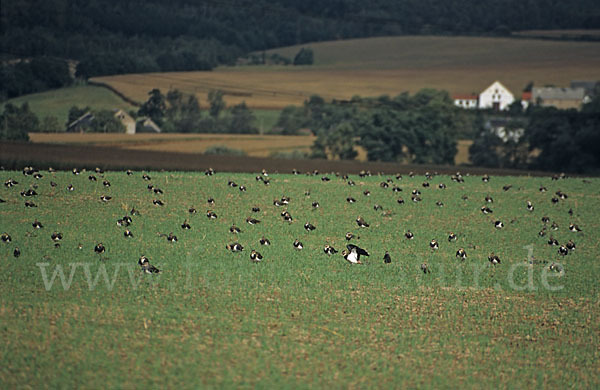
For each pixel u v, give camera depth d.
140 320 74.75
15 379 59.78
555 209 152.38
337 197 150.50
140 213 127.81
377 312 83.69
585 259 116.50
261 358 67.19
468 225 136.00
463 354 72.75
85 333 70.19
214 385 60.78
